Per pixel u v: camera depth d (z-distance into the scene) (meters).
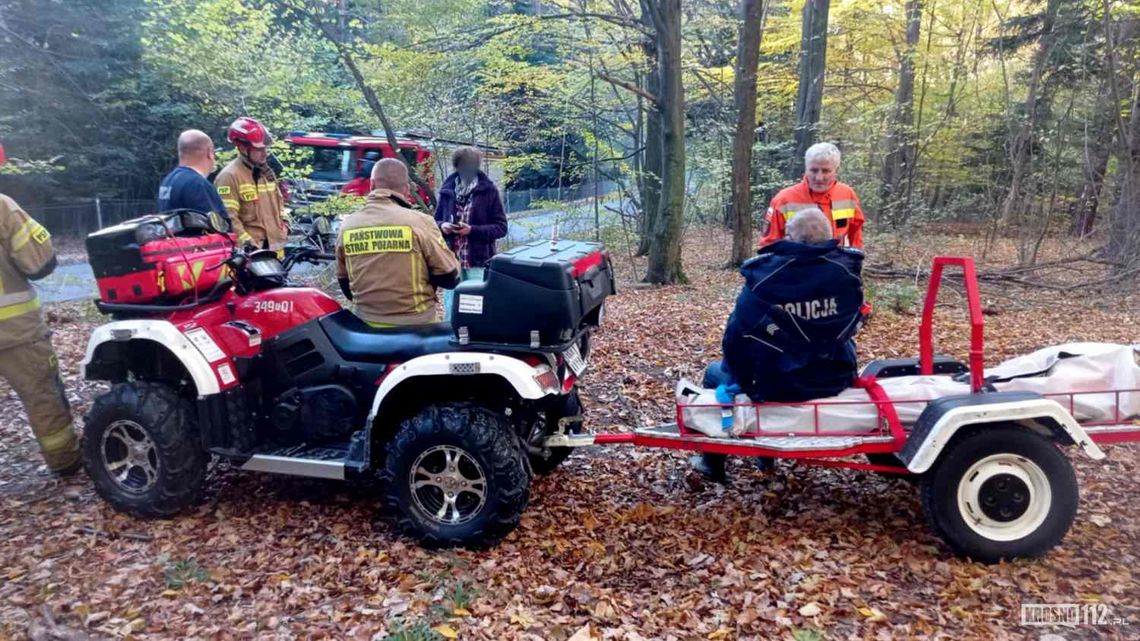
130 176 22.20
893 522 4.29
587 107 14.29
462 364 3.96
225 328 4.48
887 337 8.65
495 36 12.37
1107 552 3.84
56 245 19.73
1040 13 16.77
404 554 4.00
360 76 11.39
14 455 5.44
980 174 16.98
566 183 18.05
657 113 13.69
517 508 3.99
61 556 4.01
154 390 4.37
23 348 4.75
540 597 3.58
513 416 4.42
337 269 4.74
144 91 19.00
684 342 8.38
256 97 11.86
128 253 4.30
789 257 3.97
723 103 16.56
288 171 10.20
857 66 19.23
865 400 4.07
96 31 18.50
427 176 13.83
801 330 4.00
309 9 11.70
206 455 4.48
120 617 3.45
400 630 3.26
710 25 16.73
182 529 4.32
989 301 11.00
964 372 4.45
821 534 4.16
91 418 4.38
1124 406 3.87
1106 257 14.02
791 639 3.23
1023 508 3.73
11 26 16.73
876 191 15.30
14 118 16.88
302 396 4.46
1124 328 9.09
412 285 4.56
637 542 4.13
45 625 3.38
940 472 3.73
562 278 3.92
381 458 4.35
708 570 3.81
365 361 4.39
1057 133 15.61
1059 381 3.94
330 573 3.82
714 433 4.16
